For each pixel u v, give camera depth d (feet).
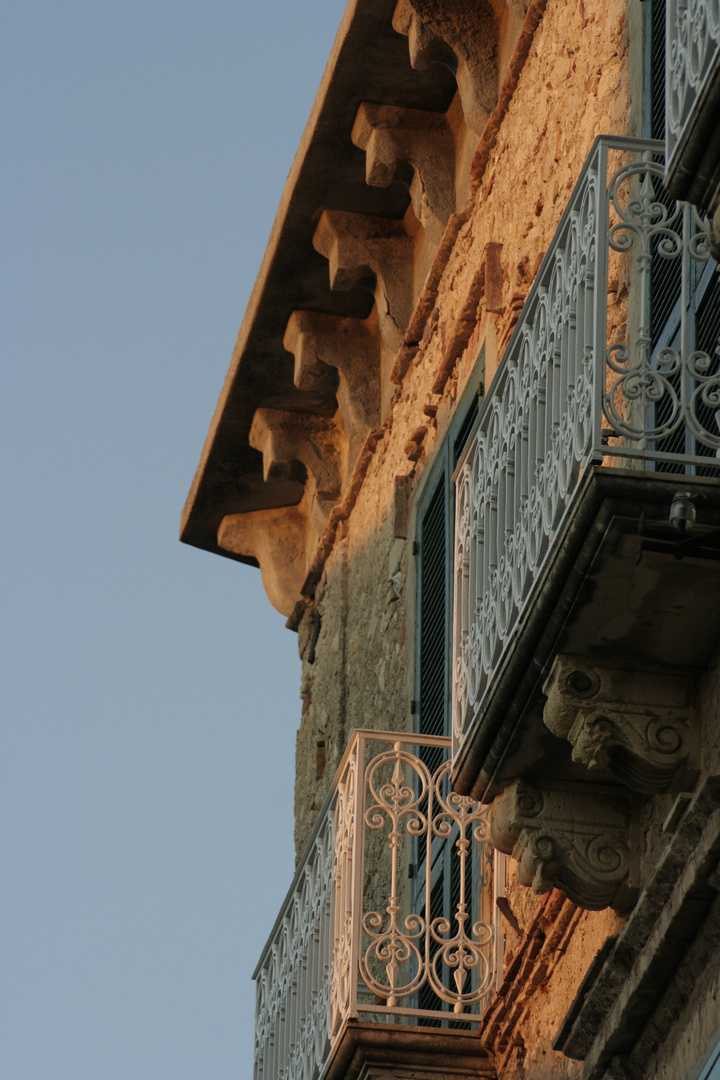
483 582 39.06
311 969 50.06
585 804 37.47
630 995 34.88
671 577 32.53
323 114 61.82
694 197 30.45
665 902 33.91
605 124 46.03
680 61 31.01
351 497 69.62
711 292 37.09
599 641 34.09
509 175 54.44
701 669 34.55
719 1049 32.14
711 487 31.83
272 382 70.59
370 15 58.54
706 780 32.63
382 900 58.23
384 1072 43.88
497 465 38.70
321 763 69.56
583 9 49.21
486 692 36.88
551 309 36.52
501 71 56.70
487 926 46.37
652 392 32.94
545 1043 41.78
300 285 67.15
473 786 38.83
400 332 64.08
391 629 62.59
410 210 64.64
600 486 31.71
